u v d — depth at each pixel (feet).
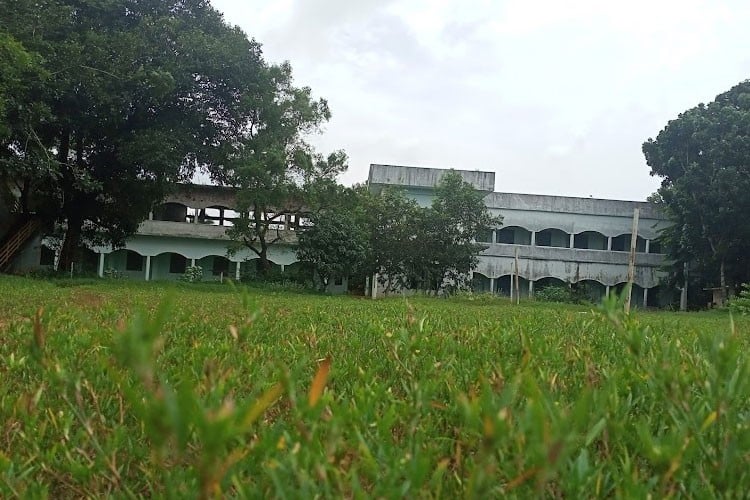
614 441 4.18
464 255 97.66
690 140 95.55
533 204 121.29
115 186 78.18
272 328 13.87
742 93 98.63
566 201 121.49
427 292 101.60
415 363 7.44
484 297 85.30
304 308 24.84
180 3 79.05
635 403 5.49
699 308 110.22
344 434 4.12
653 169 103.14
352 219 92.48
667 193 98.07
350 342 10.60
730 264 99.14
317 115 84.94
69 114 69.77
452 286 101.45
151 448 4.62
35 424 4.89
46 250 105.81
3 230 83.10
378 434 3.76
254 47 79.20
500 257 120.47
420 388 4.91
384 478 3.03
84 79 65.46
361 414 4.33
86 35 68.74
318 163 89.30
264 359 8.61
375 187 116.47
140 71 68.03
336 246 90.07
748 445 3.36
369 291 106.63
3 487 3.69
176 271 116.78
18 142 65.87
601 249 123.44
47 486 3.90
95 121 71.15
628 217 121.08
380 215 98.84
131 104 72.02
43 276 72.95
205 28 79.10
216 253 110.42
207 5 80.59
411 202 100.63
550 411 2.88
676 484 3.49
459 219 98.07
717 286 103.81
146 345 2.10
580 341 11.16
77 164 75.20
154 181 77.25
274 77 81.05
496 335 11.20
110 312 15.64
